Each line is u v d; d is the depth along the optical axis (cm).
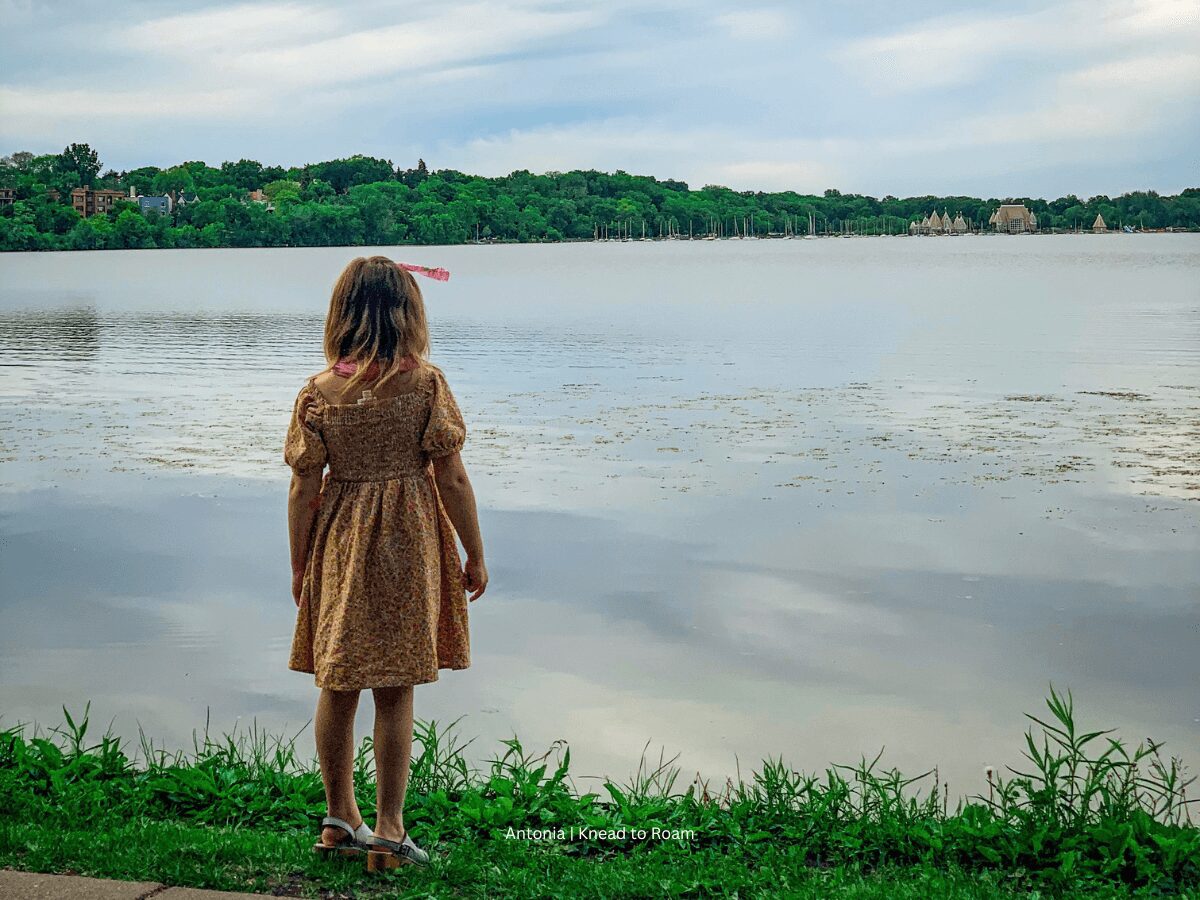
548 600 841
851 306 4388
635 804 460
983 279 6744
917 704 653
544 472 1262
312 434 372
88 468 1282
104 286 6688
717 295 5347
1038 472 1245
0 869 375
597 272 8838
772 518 1063
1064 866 392
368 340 371
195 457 1343
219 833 408
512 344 2834
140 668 709
